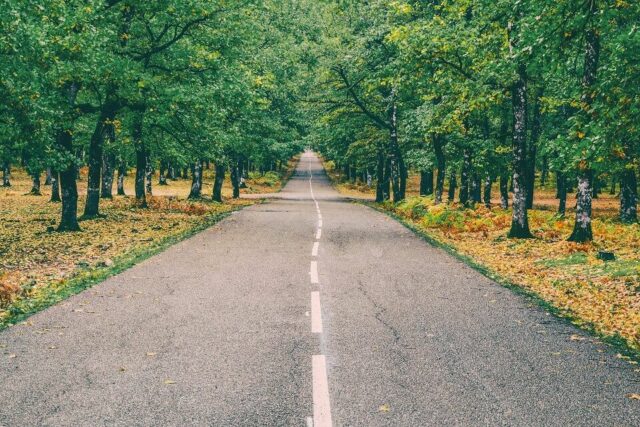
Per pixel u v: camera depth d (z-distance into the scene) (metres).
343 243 14.75
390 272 10.51
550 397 4.58
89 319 6.86
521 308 7.78
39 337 6.08
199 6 17.58
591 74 13.41
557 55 9.30
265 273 10.18
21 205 31.75
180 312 7.25
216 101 19.34
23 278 10.27
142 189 28.94
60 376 4.92
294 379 4.91
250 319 6.94
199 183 36.34
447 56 18.25
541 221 21.03
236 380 4.87
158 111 19.14
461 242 16.80
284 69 34.91
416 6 25.67
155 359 5.40
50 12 12.73
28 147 13.02
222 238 15.55
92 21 15.84
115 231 18.44
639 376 5.11
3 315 7.18
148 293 8.40
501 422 4.09
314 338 6.16
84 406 4.29
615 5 8.45
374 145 40.91
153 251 12.87
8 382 4.77
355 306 7.72
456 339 6.21
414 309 7.60
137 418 4.09
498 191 65.06
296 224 20.17
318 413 4.20
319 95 36.69
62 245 15.21
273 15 36.25
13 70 10.91
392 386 4.77
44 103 12.33
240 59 24.75
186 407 4.30
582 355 5.71
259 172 81.56
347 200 43.44
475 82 17.36
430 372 5.13
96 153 22.31
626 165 9.88
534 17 8.70
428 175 41.84
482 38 17.20
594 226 18.19
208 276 9.83
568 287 9.80
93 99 20.92
